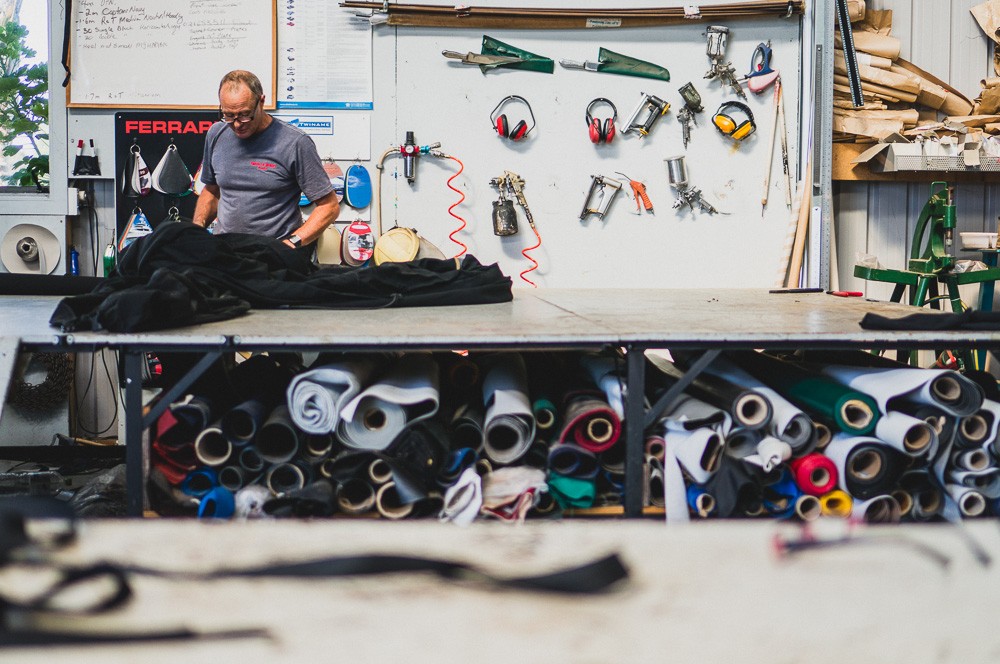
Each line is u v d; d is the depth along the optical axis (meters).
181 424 2.25
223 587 0.75
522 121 4.97
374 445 2.19
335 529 0.88
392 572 0.78
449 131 5.06
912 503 2.26
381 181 5.05
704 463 2.20
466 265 3.46
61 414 4.86
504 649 0.65
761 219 5.21
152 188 4.95
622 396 2.26
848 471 2.19
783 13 5.04
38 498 1.04
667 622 0.69
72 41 4.89
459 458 2.25
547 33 5.05
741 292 4.32
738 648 0.66
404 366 2.49
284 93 4.97
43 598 0.72
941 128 4.95
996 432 2.21
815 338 2.19
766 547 0.85
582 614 0.71
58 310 2.21
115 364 5.04
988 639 0.67
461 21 4.96
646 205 5.14
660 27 5.07
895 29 5.33
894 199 5.35
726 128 5.04
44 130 5.09
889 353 5.25
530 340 2.12
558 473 2.26
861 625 0.69
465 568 0.78
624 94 5.09
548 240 5.15
